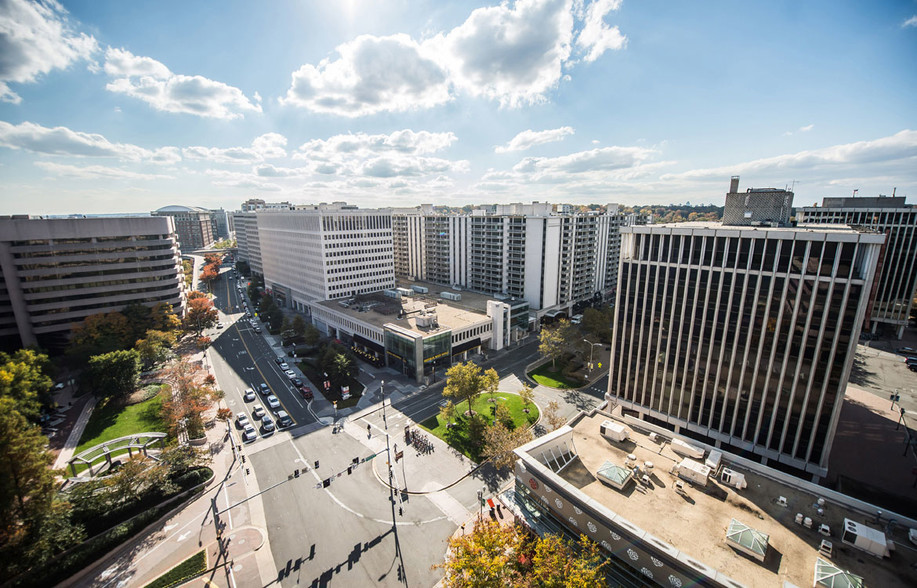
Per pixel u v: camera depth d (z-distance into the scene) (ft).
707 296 173.78
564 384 281.74
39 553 131.34
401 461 194.49
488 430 191.72
